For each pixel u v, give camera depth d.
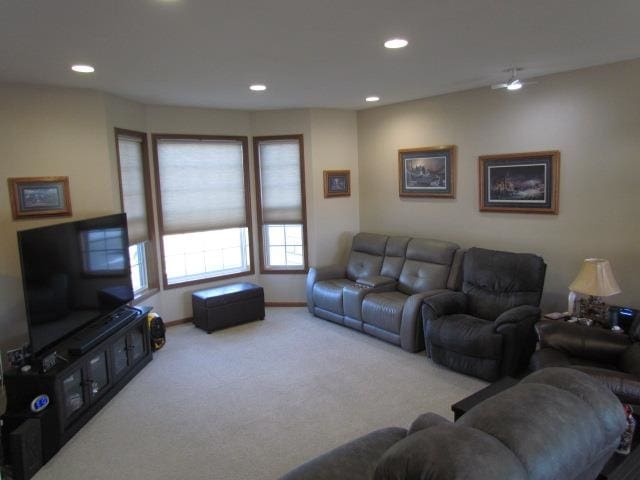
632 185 3.74
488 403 1.36
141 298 4.88
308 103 5.37
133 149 4.87
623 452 2.01
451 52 3.27
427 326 4.12
